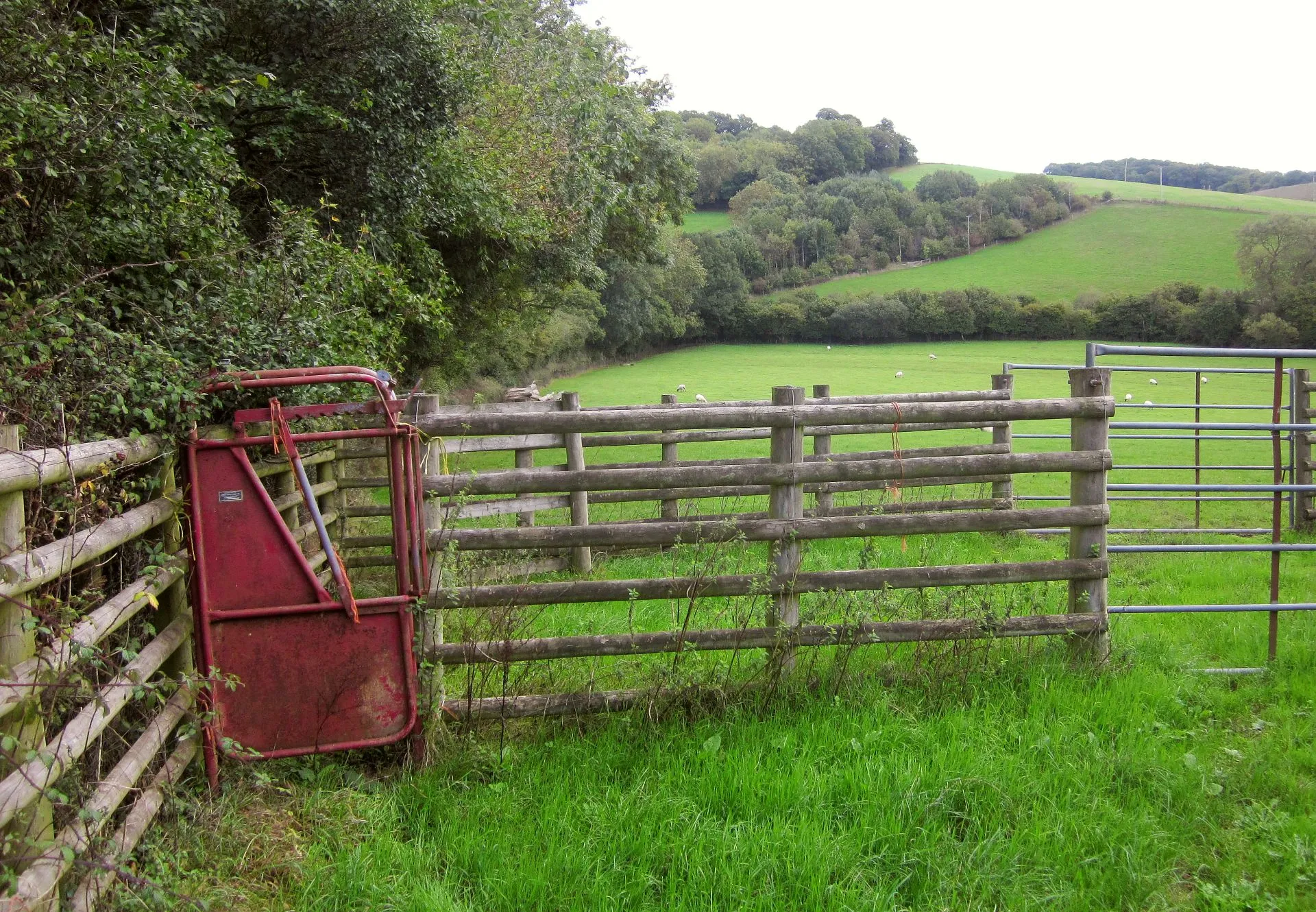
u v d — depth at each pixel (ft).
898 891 10.51
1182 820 12.00
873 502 36.11
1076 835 11.53
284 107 31.32
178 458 12.46
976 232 376.27
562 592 14.76
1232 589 24.59
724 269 290.56
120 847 9.32
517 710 14.43
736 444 70.33
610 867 10.71
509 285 63.26
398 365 28.86
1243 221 344.69
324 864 10.71
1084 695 15.55
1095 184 456.45
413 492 13.46
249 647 12.48
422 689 13.69
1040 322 276.21
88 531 9.38
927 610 16.69
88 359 11.49
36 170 14.29
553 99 63.05
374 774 13.37
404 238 39.45
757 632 15.47
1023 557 28.32
